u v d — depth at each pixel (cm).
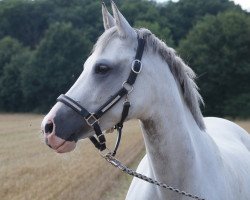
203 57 4872
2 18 8775
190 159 393
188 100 411
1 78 7031
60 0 8925
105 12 394
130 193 468
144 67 376
